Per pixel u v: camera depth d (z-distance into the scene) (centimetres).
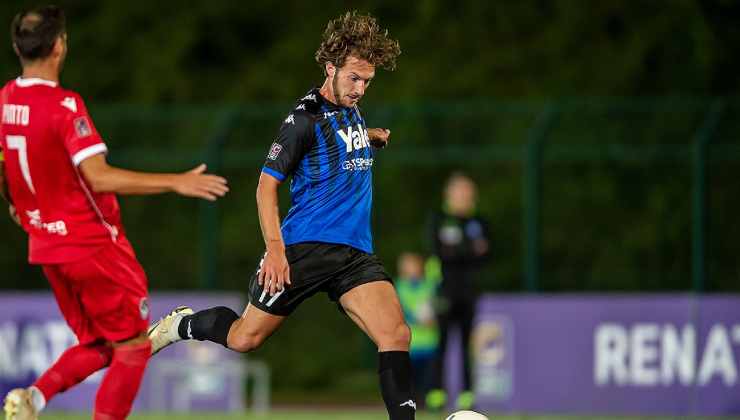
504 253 5750
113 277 2083
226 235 5691
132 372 2128
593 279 5044
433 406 4019
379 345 2097
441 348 4000
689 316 4250
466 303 3953
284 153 2073
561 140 5434
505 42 7038
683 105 4578
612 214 5716
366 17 2102
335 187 2109
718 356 4231
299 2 7575
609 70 6838
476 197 5766
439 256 3966
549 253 5647
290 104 7188
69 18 7544
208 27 7538
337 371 5606
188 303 4406
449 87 6875
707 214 4559
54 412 4194
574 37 6950
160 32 7475
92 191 2058
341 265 2117
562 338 4288
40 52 2028
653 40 6850
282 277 2052
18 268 5309
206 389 4334
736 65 6825
